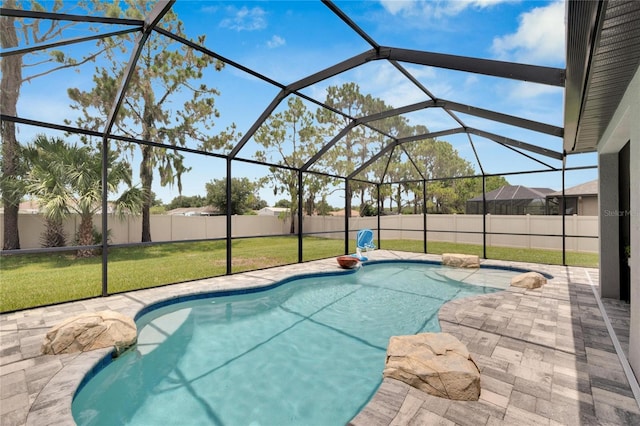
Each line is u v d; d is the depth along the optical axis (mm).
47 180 8742
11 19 4816
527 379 2525
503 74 3582
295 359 3416
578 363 2793
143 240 12133
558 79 3266
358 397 2715
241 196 20672
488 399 2236
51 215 9062
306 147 9688
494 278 7105
